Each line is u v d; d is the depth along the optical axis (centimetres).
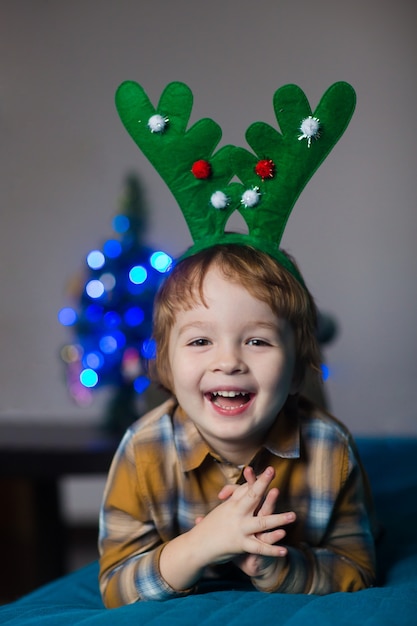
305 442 113
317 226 350
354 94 114
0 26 343
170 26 345
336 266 350
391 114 350
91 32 344
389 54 348
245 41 346
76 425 277
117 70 344
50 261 342
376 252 350
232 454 110
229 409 102
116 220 265
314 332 114
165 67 345
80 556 296
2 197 342
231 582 117
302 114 113
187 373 102
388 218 350
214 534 99
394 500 157
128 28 345
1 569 283
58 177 341
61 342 343
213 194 114
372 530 132
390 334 350
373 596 97
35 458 243
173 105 115
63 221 342
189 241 339
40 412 344
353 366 350
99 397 341
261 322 102
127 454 115
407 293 350
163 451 113
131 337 254
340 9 347
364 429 349
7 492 319
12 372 345
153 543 115
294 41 347
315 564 107
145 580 105
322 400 157
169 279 109
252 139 113
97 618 94
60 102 342
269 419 104
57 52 343
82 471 243
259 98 346
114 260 257
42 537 259
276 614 91
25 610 110
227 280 102
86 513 343
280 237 114
